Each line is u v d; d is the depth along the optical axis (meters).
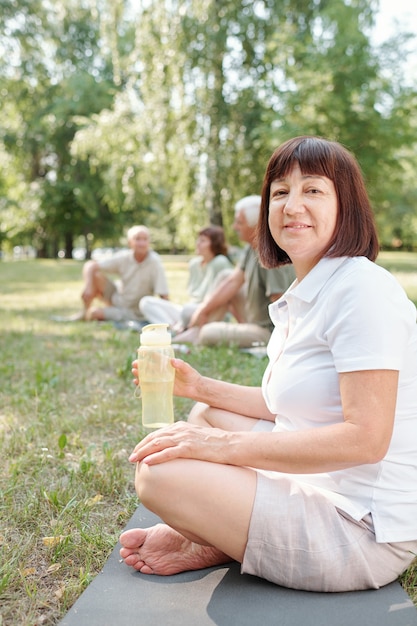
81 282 13.81
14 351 5.29
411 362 1.63
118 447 2.99
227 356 4.82
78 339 5.91
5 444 2.96
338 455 1.53
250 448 1.61
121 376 4.35
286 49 13.82
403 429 1.64
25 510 2.24
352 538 1.60
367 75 14.47
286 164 1.70
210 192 14.02
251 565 1.66
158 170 14.86
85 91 23.89
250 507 1.61
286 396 1.71
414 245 43.31
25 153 26.42
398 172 17.48
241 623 1.55
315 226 1.68
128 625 1.57
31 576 1.88
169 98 13.90
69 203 27.47
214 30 13.38
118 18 14.78
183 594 1.71
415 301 8.62
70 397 3.86
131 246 7.00
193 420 2.21
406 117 15.16
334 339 1.60
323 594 1.65
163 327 1.92
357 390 1.53
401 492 1.63
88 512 2.27
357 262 1.63
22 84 23.56
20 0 21.66
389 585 1.68
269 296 4.98
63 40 23.61
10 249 32.06
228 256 6.41
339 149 1.70
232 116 13.91
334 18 14.49
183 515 1.64
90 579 1.85
